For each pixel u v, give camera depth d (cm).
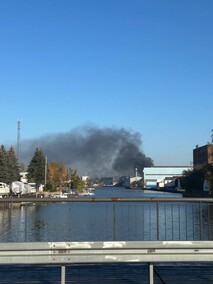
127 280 893
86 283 866
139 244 814
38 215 5275
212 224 3662
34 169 12319
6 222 4462
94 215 4259
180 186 16250
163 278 908
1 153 10381
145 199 940
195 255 825
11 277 922
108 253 807
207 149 16925
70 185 15938
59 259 797
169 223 3609
